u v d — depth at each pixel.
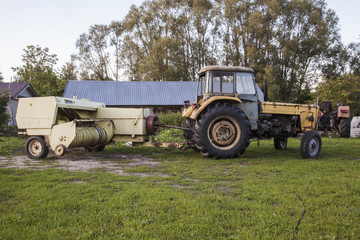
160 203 3.19
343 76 18.94
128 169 5.24
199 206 3.11
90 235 2.42
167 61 38.47
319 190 3.73
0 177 4.52
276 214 2.88
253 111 6.94
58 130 6.58
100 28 46.03
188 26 42.22
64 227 2.61
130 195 3.50
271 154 7.32
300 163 5.79
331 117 11.77
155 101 24.08
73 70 46.97
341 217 2.79
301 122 7.38
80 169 5.43
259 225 2.59
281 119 7.42
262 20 34.44
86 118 7.46
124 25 43.66
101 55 47.00
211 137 6.62
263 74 34.03
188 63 40.75
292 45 34.31
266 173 4.90
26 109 6.88
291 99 36.69
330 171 5.02
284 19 35.81
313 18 34.25
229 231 2.52
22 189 3.86
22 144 9.37
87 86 25.20
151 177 4.62
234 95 6.87
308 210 2.99
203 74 7.53
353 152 7.56
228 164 5.85
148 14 41.97
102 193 3.63
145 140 7.57
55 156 7.21
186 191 3.75
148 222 2.71
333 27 36.78
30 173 5.00
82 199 3.40
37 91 26.33
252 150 8.27
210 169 5.29
